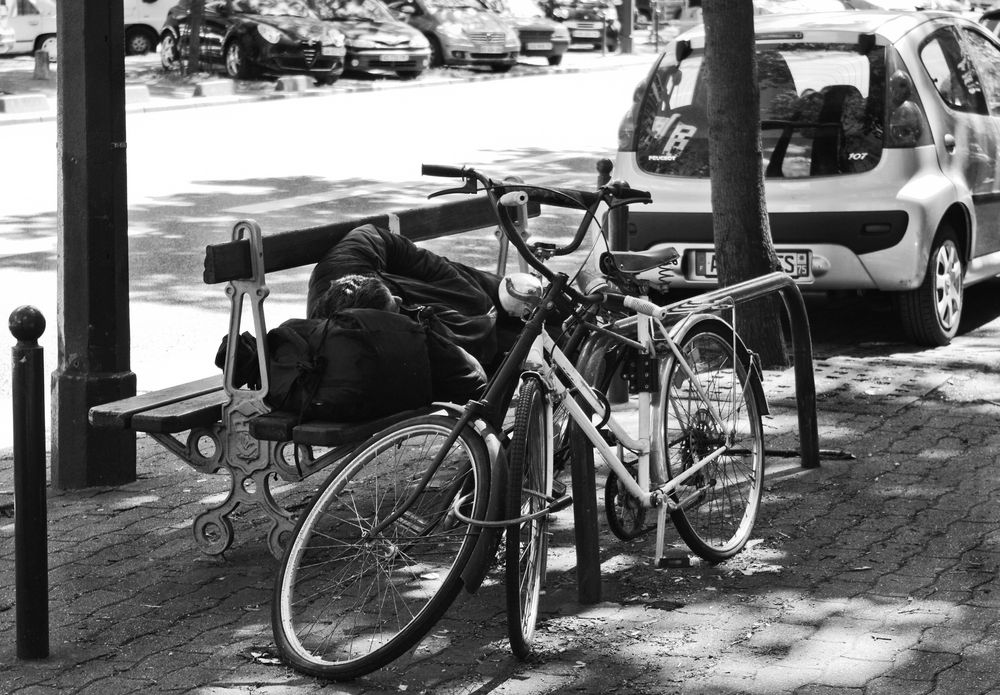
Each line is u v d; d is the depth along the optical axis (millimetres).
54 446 5934
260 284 4938
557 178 14992
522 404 4195
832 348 8430
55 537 5332
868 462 6188
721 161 7359
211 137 18406
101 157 5746
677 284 8492
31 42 31094
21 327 4145
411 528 4242
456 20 28938
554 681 4074
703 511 5215
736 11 7172
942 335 8406
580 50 36438
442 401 5012
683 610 4602
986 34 9648
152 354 8305
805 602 4652
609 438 4918
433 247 11562
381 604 4496
